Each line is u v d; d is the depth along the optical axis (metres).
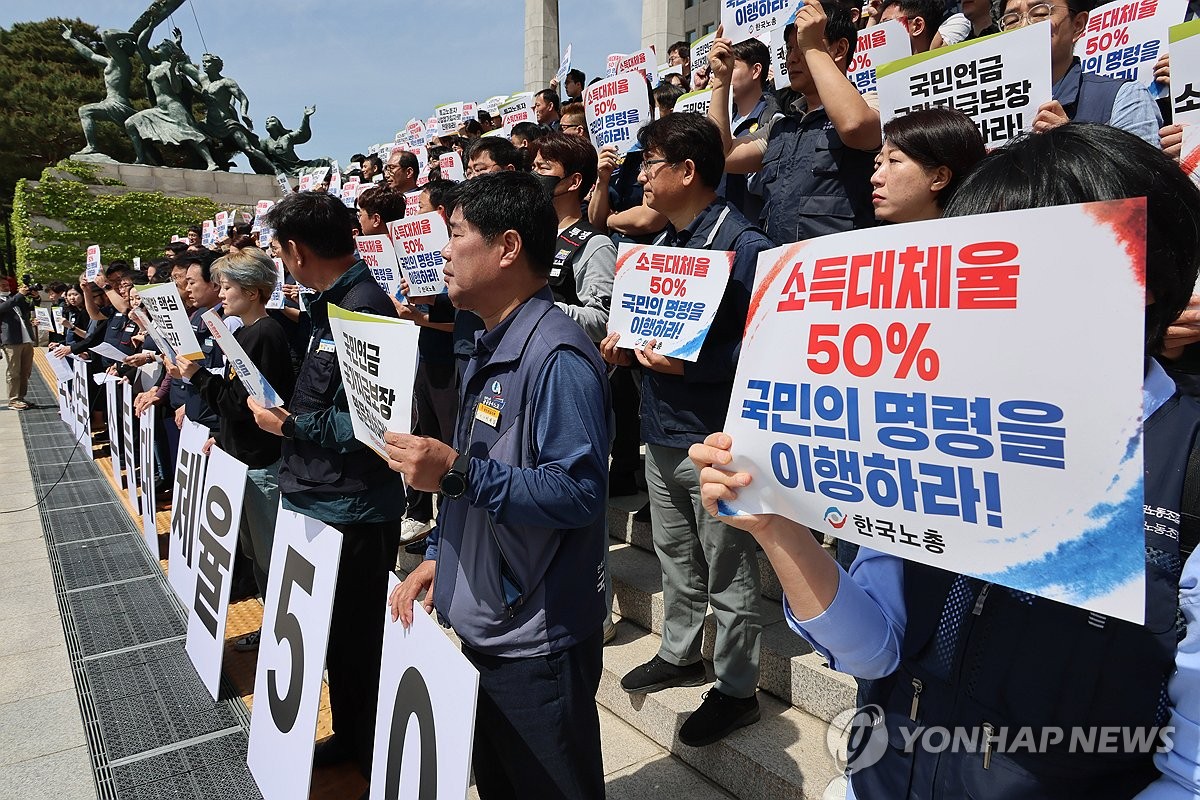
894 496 0.81
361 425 1.70
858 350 0.83
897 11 3.53
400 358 1.47
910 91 2.43
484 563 1.59
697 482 2.31
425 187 3.83
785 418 0.90
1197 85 2.06
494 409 1.60
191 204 21.08
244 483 2.92
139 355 5.01
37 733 2.83
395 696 1.76
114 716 2.94
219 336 2.16
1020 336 0.70
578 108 5.68
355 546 2.34
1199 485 0.76
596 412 1.56
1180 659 0.73
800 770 2.12
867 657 0.99
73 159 20.59
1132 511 0.64
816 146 2.70
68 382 8.83
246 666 3.32
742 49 4.00
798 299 0.89
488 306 1.66
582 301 2.94
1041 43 2.14
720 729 2.30
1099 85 2.66
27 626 3.73
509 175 1.63
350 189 8.46
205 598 3.25
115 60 22.69
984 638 0.88
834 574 0.98
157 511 5.59
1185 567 0.73
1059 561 0.69
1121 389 0.65
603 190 3.84
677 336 2.26
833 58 2.80
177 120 22.81
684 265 2.27
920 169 1.75
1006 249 0.71
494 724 1.62
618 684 2.71
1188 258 0.76
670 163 2.34
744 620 2.29
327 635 2.12
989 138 2.30
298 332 3.63
